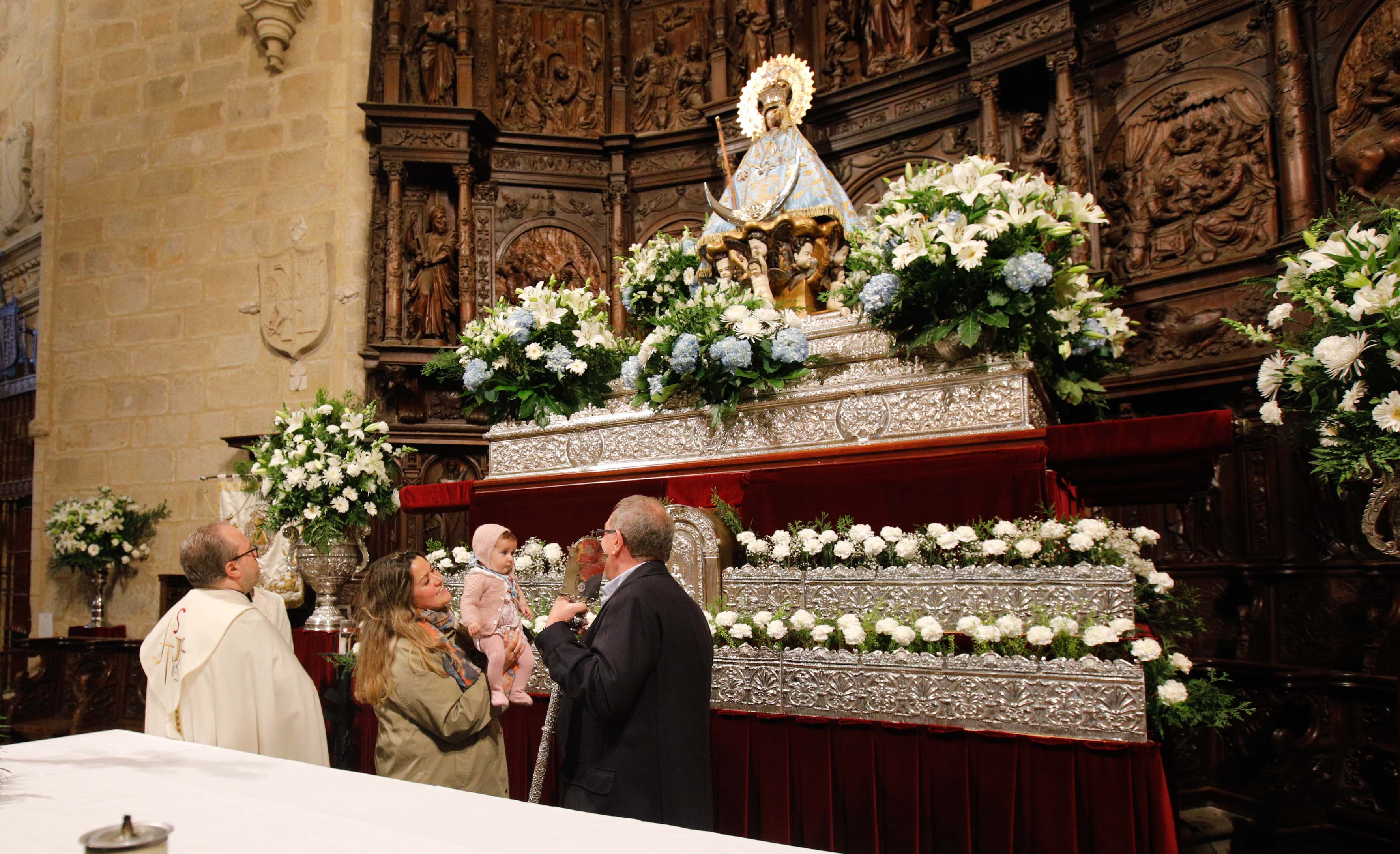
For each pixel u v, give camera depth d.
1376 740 4.78
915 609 3.46
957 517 3.63
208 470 10.12
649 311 5.96
